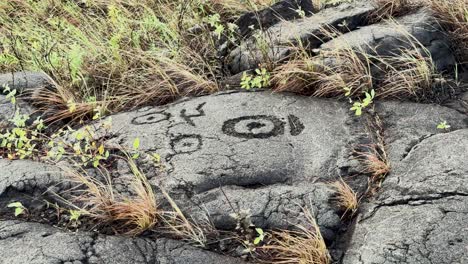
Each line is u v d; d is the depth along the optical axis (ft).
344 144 11.13
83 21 16.07
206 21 15.03
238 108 12.09
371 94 11.83
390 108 12.06
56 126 12.54
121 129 11.77
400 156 10.81
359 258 9.14
